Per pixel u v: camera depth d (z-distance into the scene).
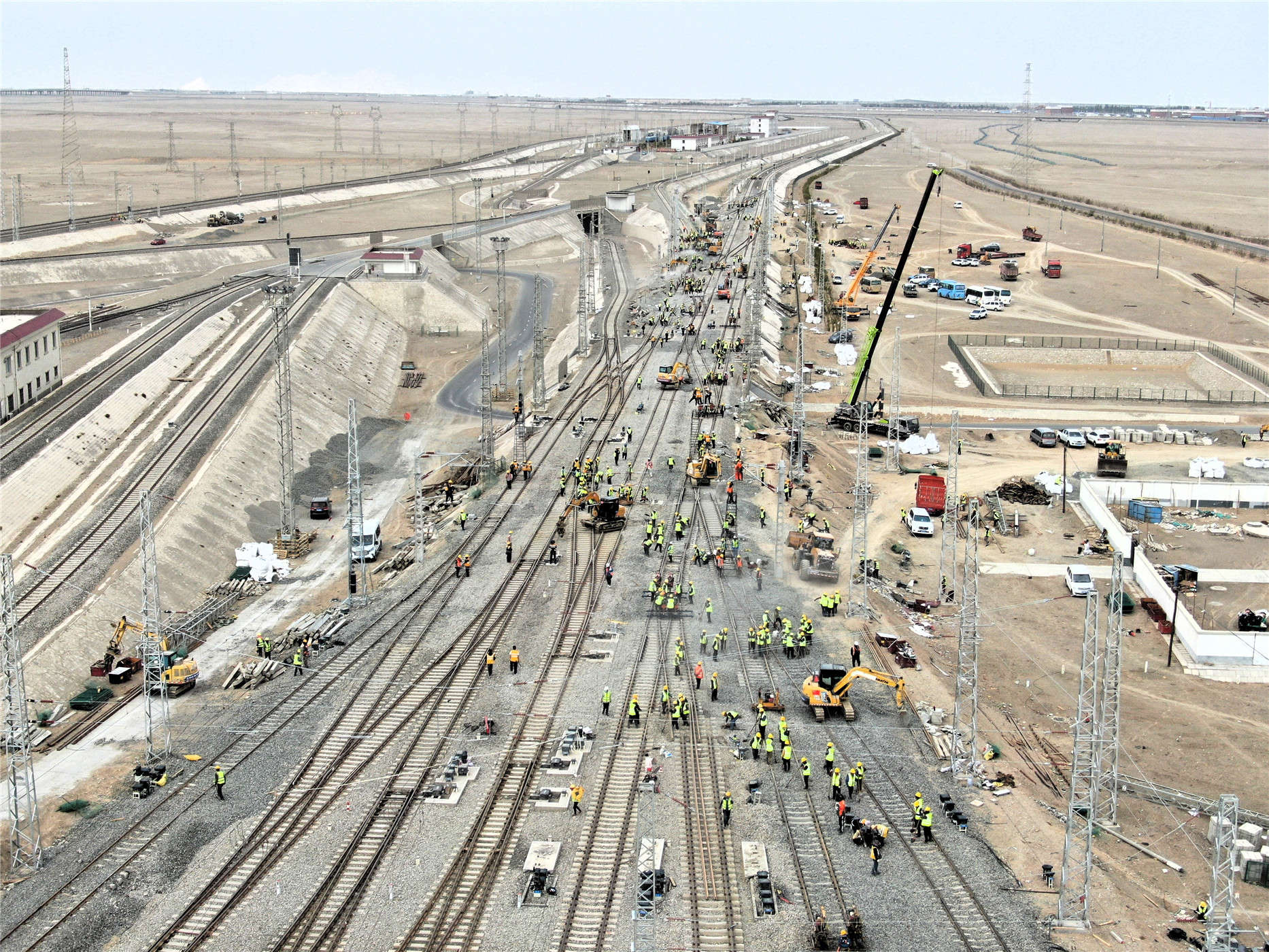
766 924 53.91
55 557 92.69
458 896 55.69
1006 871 59.19
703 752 69.19
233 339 155.88
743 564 98.69
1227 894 53.09
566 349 180.75
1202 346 181.25
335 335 167.12
